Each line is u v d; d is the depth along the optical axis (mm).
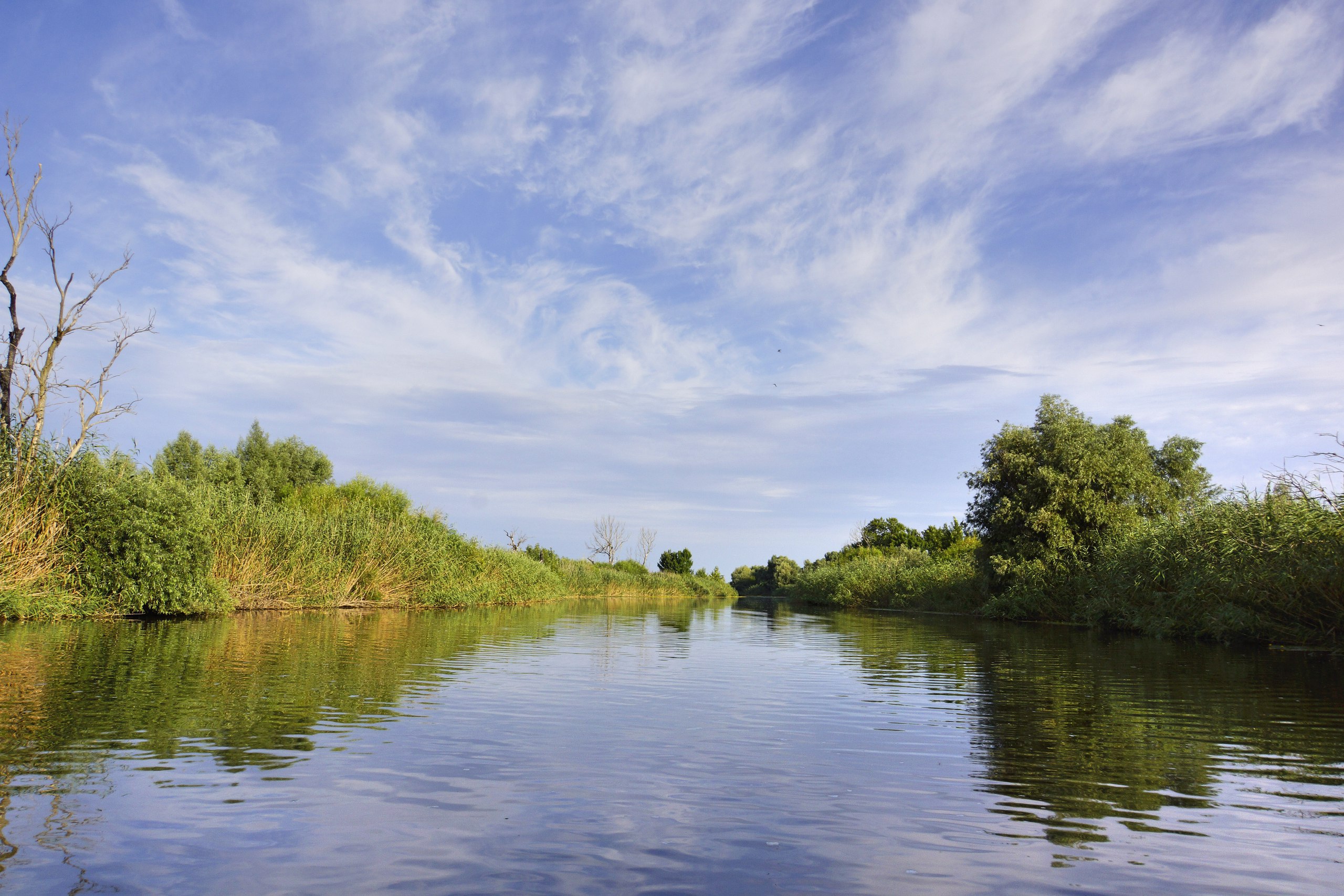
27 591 14008
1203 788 4758
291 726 5918
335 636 13352
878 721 6801
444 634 14703
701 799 4406
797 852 3625
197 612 17031
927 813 4223
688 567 76188
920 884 3279
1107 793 4637
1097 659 12500
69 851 3414
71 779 4434
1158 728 6562
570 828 3891
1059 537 26062
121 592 15344
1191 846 3768
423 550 25297
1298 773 5125
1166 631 17484
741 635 17969
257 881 3164
